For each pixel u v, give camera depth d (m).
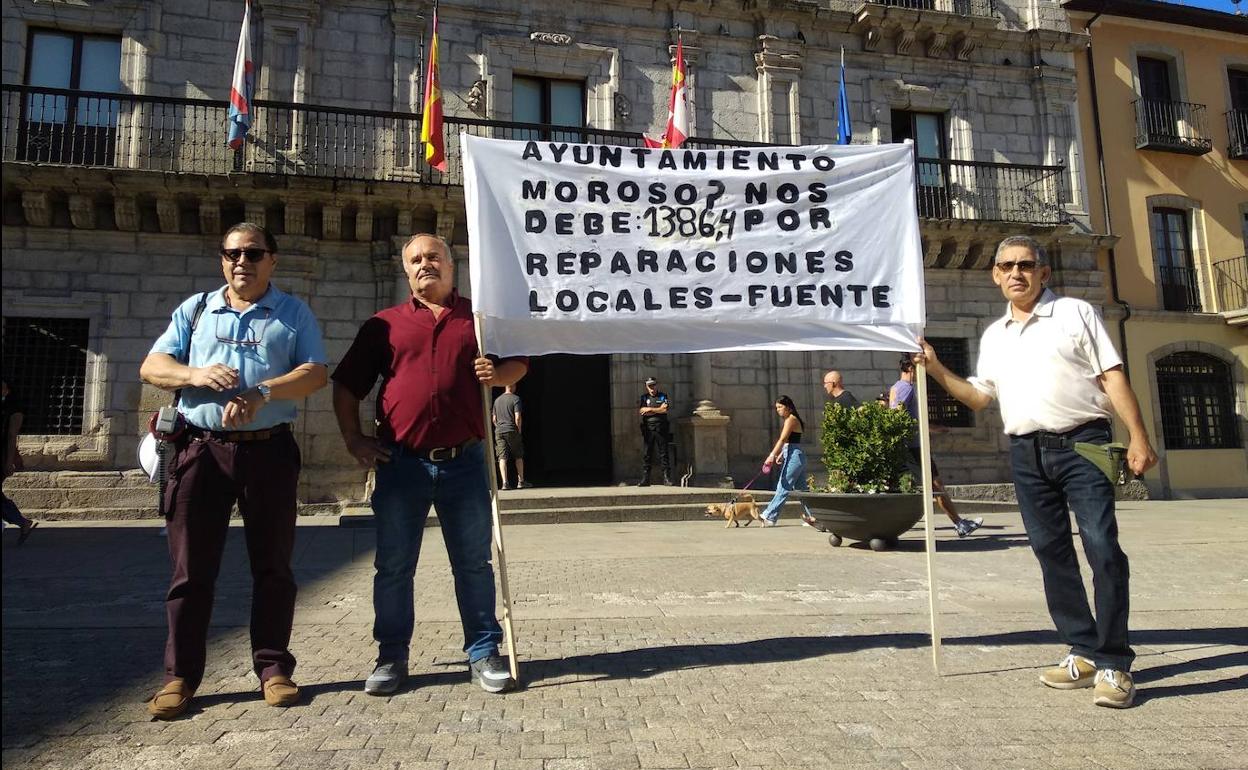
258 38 12.76
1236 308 16.92
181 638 2.91
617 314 3.73
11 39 11.91
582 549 7.59
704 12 14.93
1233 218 17.41
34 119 11.90
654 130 14.44
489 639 3.28
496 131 13.60
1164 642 3.99
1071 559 3.32
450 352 3.34
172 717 2.82
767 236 3.91
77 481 11.38
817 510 7.49
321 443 12.41
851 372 14.84
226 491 3.03
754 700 3.05
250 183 11.77
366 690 3.12
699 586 5.54
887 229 3.99
